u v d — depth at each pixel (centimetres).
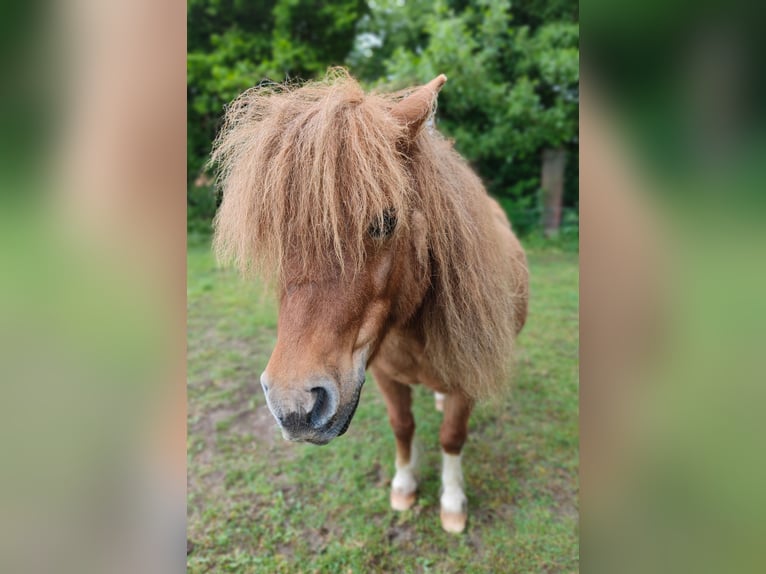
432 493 240
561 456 265
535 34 765
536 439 280
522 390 329
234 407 317
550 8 751
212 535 219
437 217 148
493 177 848
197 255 664
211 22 827
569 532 216
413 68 740
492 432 286
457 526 217
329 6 794
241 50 801
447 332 163
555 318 449
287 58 781
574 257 680
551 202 817
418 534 218
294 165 119
